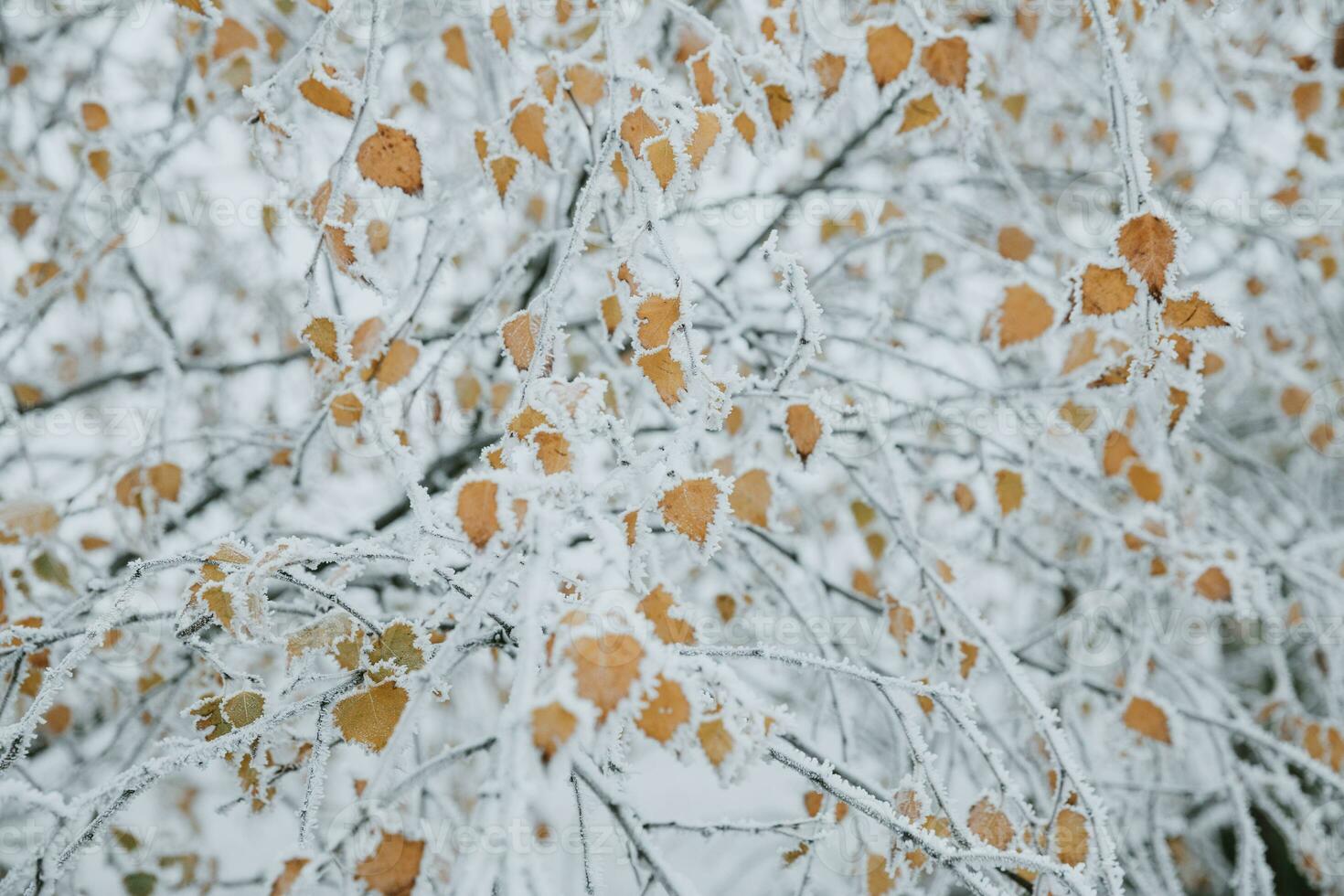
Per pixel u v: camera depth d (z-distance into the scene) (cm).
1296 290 170
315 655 82
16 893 78
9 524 109
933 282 162
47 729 127
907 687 87
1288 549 161
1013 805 90
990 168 170
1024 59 149
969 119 88
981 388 110
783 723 73
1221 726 118
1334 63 108
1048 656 182
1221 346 124
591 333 134
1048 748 91
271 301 178
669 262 79
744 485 102
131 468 113
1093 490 149
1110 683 142
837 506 168
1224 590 112
